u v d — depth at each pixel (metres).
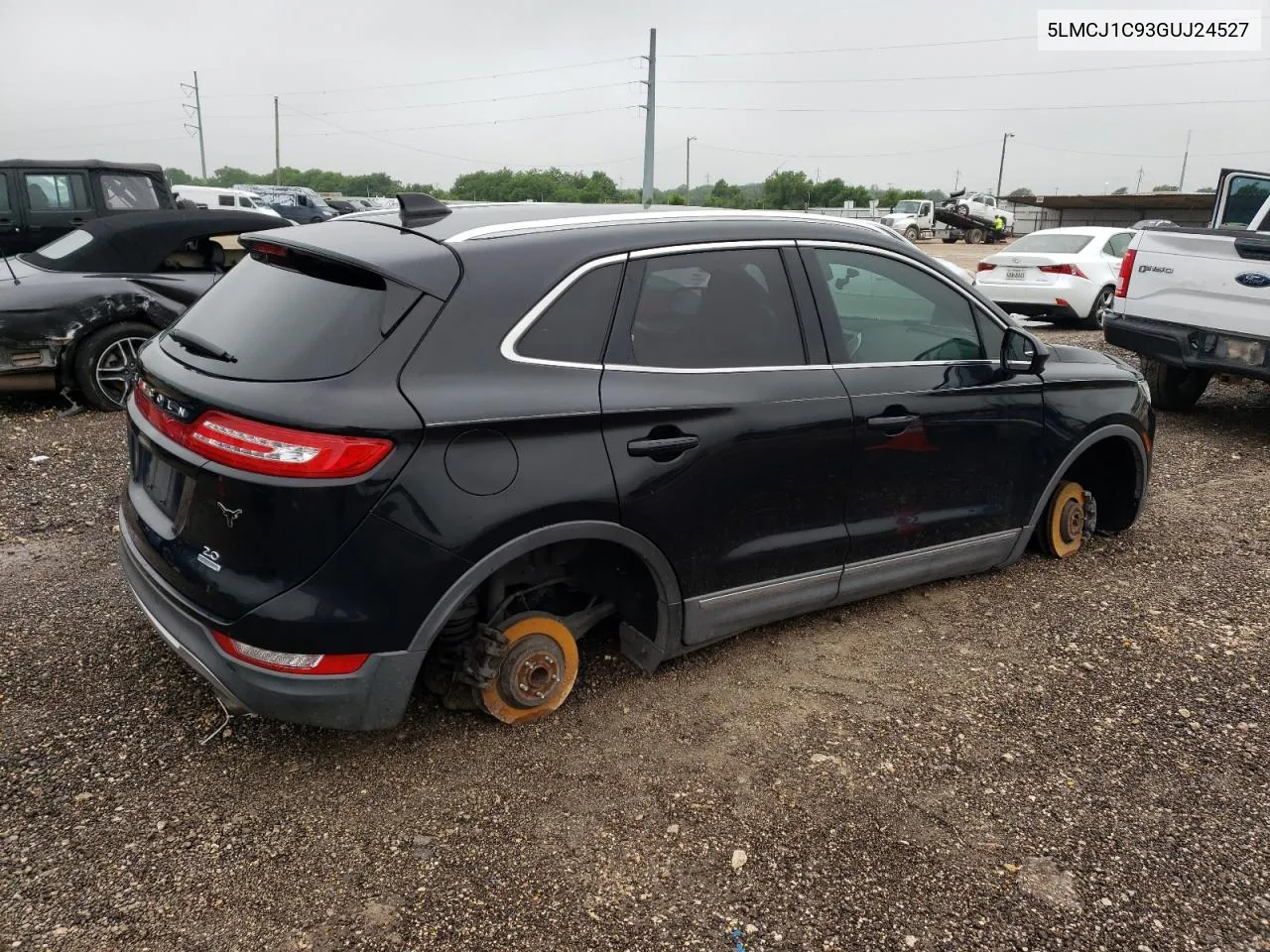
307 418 2.40
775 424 3.19
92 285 6.91
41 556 4.34
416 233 2.84
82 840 2.53
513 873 2.48
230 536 2.49
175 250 7.48
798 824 2.69
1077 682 3.51
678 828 2.66
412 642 2.59
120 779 2.78
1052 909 2.40
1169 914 2.39
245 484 2.42
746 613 3.35
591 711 3.22
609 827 2.66
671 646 3.22
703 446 3.03
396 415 2.46
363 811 2.69
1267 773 2.98
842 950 2.26
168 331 3.12
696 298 3.12
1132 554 4.77
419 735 3.05
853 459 3.43
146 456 2.92
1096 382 4.31
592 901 2.39
